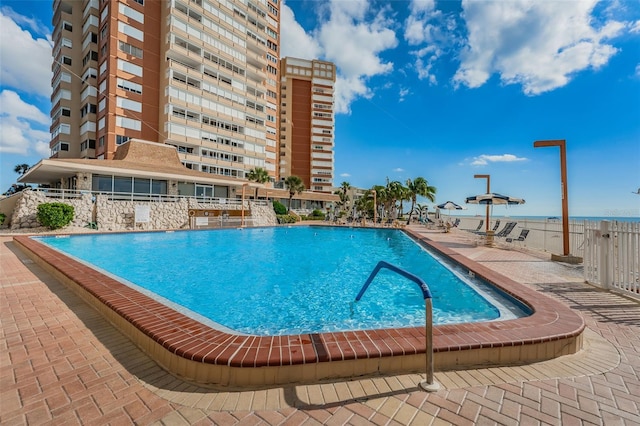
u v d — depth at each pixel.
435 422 2.05
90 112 34.06
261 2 47.75
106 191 23.28
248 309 5.88
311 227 29.20
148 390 2.43
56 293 5.23
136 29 33.50
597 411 2.19
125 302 4.03
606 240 5.98
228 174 41.03
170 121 34.16
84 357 2.97
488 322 3.51
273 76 51.38
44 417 2.08
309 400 2.30
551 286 6.23
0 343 3.26
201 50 38.25
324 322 5.16
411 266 9.85
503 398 2.35
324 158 68.12
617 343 3.50
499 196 14.19
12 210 19.64
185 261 11.08
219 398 2.33
